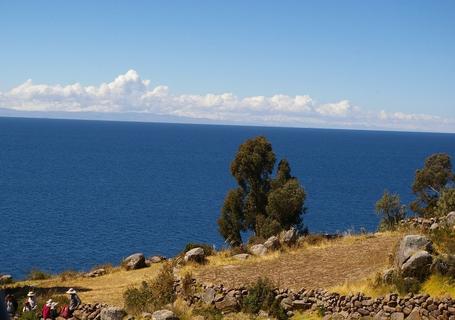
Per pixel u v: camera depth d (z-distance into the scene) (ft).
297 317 69.41
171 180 505.66
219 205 354.74
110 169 592.60
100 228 261.24
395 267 70.49
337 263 92.68
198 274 95.81
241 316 72.49
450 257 66.13
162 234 253.24
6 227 250.16
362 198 406.62
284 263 98.37
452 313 59.88
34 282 121.60
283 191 141.28
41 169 555.28
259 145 151.84
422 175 179.73
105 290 104.73
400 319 62.23
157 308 79.92
